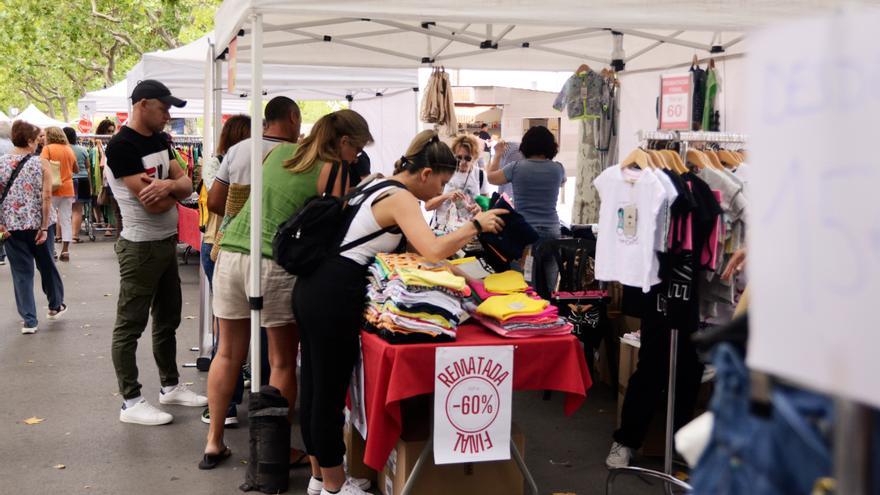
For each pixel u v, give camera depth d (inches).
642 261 157.2
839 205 43.7
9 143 471.2
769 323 47.4
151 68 361.1
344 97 450.6
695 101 232.7
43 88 1638.8
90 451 193.6
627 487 174.4
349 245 149.0
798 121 45.7
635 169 163.0
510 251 170.9
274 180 167.8
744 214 159.8
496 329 149.3
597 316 226.7
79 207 618.5
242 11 167.5
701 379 174.6
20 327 331.0
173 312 224.1
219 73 251.4
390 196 147.3
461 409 144.3
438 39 296.8
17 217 310.8
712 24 164.9
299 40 273.0
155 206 201.9
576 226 251.3
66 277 461.7
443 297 144.3
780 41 46.6
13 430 208.1
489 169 303.0
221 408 183.8
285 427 171.0
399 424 143.7
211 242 232.1
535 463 188.2
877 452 50.1
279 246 149.9
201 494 170.4
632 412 177.8
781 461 54.8
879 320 42.1
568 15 159.6
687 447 66.6
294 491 171.0
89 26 1068.5
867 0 157.3
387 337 141.3
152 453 192.9
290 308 168.7
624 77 299.4
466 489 156.2
